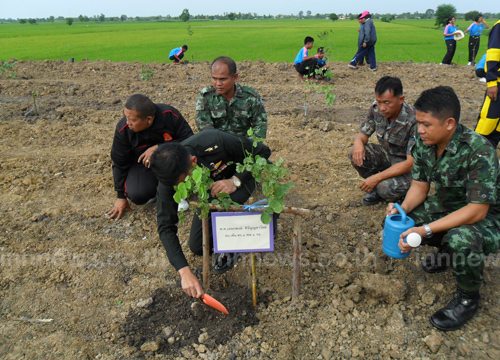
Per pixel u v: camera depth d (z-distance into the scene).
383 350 2.72
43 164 5.54
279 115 7.68
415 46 24.38
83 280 3.47
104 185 5.00
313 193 4.71
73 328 3.00
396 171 3.95
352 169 5.31
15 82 9.70
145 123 3.82
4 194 4.80
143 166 4.34
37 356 2.76
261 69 11.55
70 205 4.59
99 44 32.59
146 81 10.23
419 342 2.76
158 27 82.38
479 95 8.71
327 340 2.81
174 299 3.23
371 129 4.36
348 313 3.02
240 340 2.83
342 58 17.20
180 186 2.42
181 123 4.22
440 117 2.61
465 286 2.78
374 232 3.95
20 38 43.72
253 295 3.07
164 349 2.80
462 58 17.72
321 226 4.07
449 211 3.11
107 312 3.14
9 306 3.21
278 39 35.09
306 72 10.50
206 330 2.92
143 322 3.02
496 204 2.89
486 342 2.71
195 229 3.36
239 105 4.29
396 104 3.85
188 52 22.89
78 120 7.42
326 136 6.48
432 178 3.01
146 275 3.52
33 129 6.87
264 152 3.38
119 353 2.78
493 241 2.80
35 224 4.21
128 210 4.47
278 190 2.61
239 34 46.66
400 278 3.33
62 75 11.07
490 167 2.63
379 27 61.78
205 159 3.13
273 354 2.72
